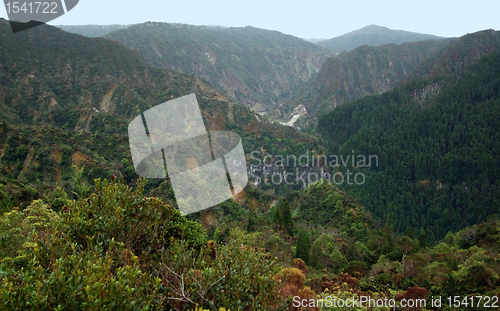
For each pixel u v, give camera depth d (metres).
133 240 7.25
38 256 6.23
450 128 123.00
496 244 38.78
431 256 36.44
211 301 6.61
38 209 12.99
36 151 49.50
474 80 145.50
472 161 101.62
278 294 7.54
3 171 46.78
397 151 119.19
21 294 5.06
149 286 6.37
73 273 5.44
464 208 92.31
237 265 7.30
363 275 31.80
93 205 7.27
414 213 90.50
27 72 121.19
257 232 36.84
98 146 55.41
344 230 50.75
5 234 9.73
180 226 12.16
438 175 105.12
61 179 46.31
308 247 33.34
